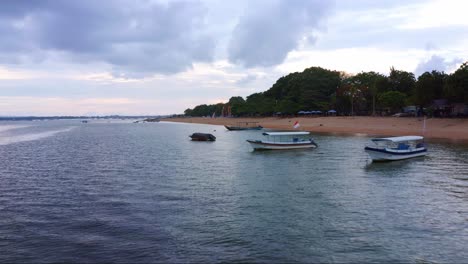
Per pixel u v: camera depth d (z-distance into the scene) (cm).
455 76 8638
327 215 2339
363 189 3055
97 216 2353
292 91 17150
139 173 3859
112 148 6681
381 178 3519
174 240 1944
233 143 7600
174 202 2664
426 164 4306
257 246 1861
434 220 2242
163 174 3791
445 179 3434
